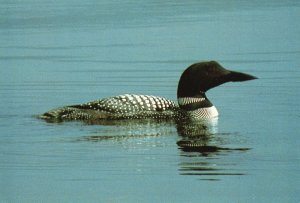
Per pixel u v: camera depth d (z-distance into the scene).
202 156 11.85
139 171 11.23
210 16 35.12
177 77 19.19
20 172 11.19
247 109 14.89
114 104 13.80
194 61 22.30
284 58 22.23
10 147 12.31
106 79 18.86
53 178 11.00
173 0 44.09
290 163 11.47
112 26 32.25
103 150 12.16
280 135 12.98
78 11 39.31
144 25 32.25
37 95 16.55
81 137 12.80
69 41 27.78
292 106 15.11
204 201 10.12
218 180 10.85
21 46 26.72
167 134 13.03
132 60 22.56
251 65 21.19
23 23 34.22
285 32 28.66
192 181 10.82
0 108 15.05
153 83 18.33
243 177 10.92
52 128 13.30
